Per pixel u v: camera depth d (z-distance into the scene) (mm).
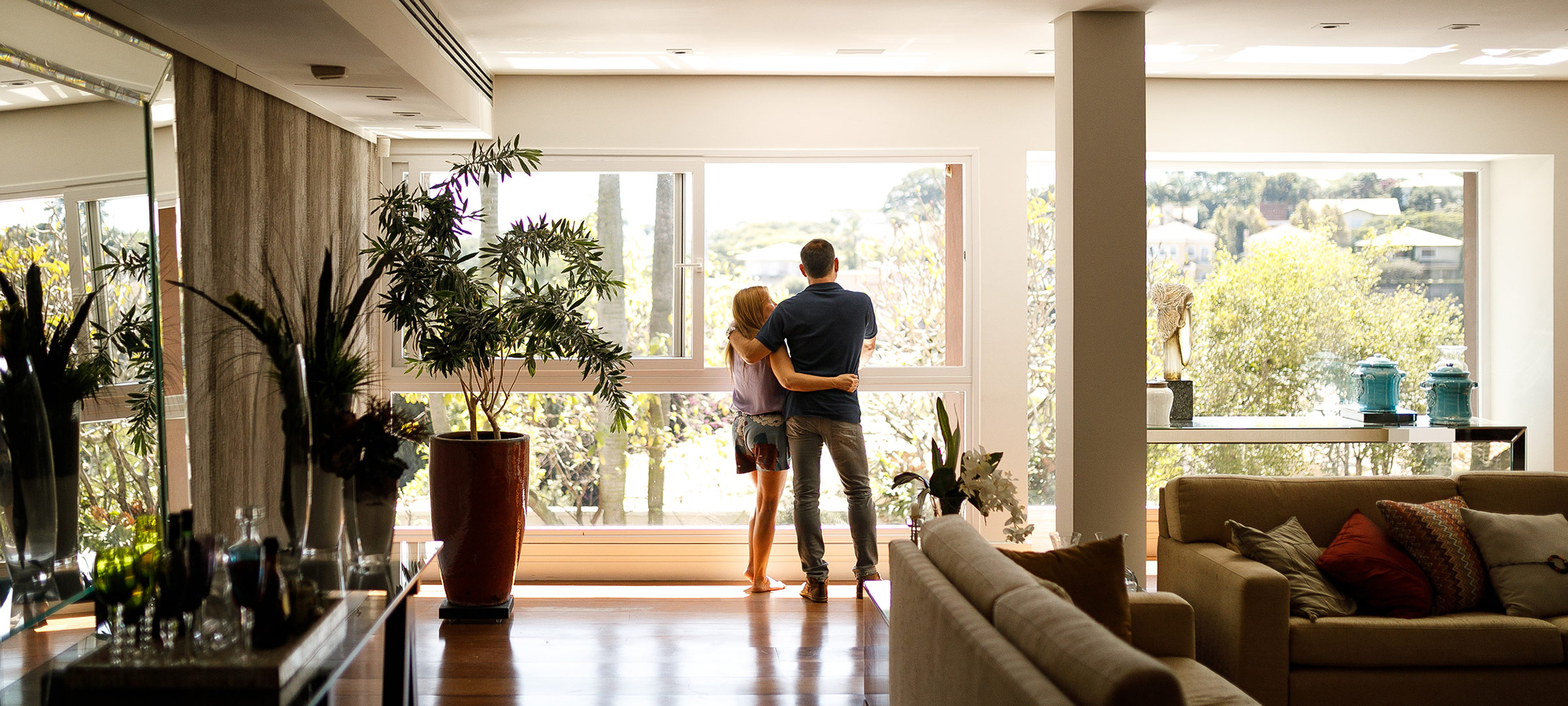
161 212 2705
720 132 4816
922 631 2297
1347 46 4277
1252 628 2973
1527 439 5207
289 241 3523
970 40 4137
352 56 2980
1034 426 5254
